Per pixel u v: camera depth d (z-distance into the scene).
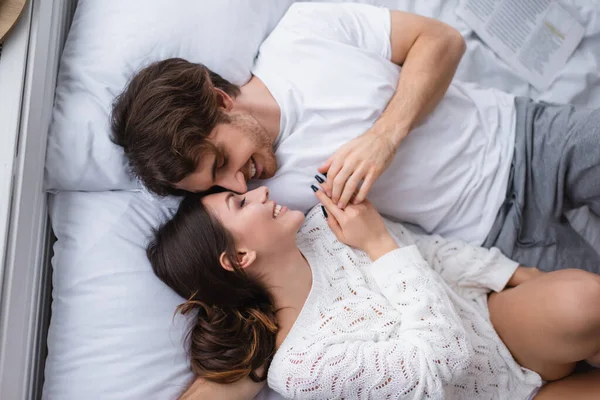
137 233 1.16
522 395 1.14
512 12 1.51
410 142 1.21
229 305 1.11
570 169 1.22
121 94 1.08
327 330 1.05
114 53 1.15
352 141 1.13
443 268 1.22
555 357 1.09
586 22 1.51
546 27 1.51
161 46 1.17
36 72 1.04
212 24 1.20
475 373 1.10
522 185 1.25
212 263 1.07
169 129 0.99
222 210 1.07
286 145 1.17
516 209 1.26
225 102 1.10
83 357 1.08
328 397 1.01
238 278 1.08
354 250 1.16
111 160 1.13
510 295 1.15
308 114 1.17
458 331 1.03
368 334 1.05
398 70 1.25
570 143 1.20
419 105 1.17
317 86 1.17
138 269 1.13
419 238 1.27
